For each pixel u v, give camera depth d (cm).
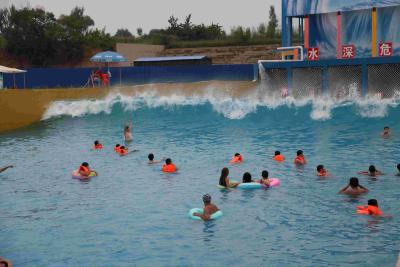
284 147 1811
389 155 1580
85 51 5031
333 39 3316
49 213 1128
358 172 1384
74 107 2858
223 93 3139
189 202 1176
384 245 867
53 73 3812
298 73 3047
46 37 4856
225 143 1945
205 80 3681
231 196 1214
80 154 1822
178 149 1856
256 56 4547
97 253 884
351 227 962
